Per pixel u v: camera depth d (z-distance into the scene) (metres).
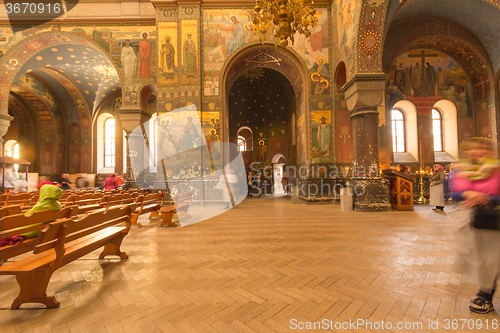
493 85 13.76
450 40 13.62
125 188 13.65
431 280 3.19
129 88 13.43
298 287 3.01
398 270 3.53
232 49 12.79
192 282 3.18
